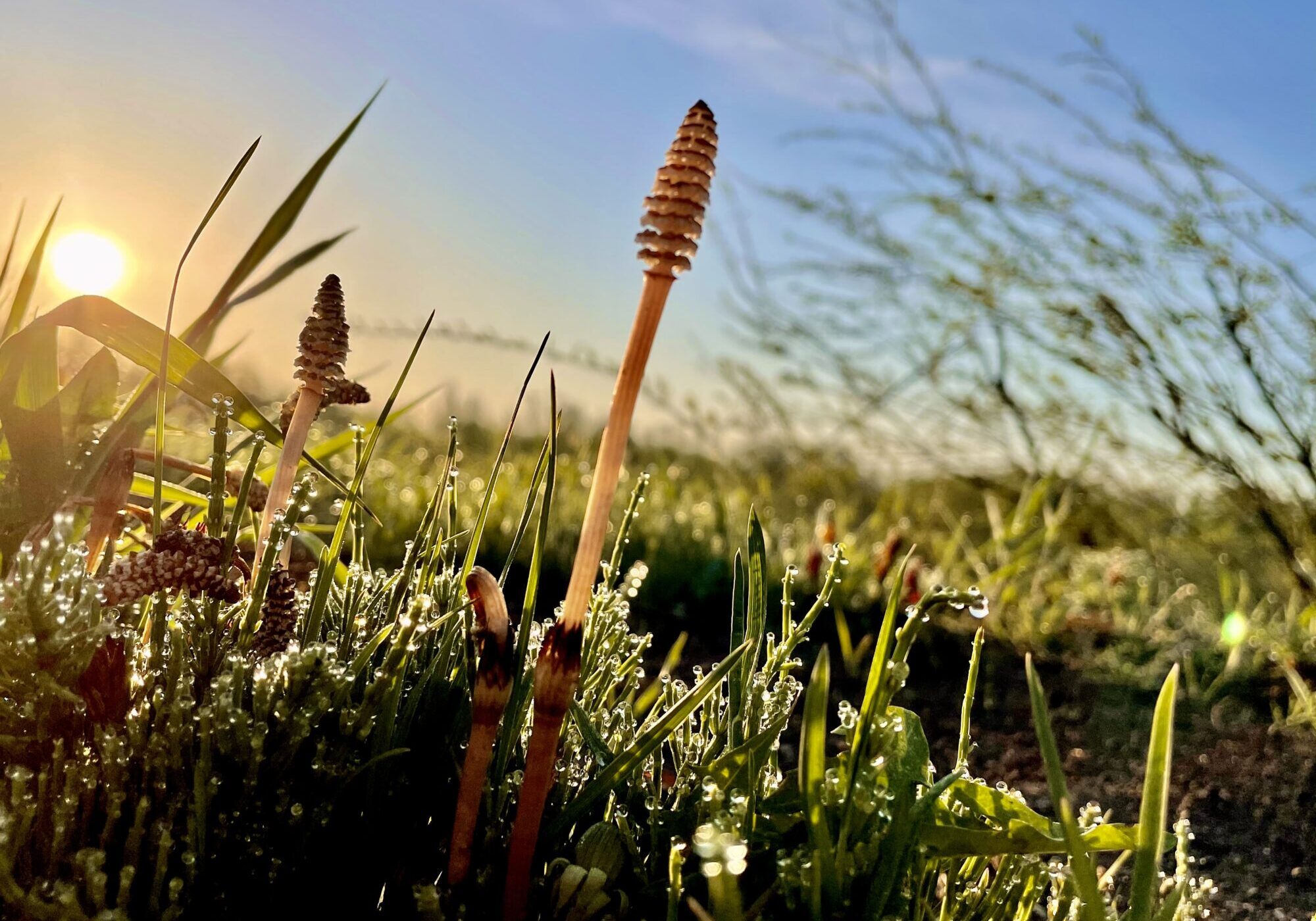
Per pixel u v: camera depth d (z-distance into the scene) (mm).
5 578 283
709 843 192
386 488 803
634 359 192
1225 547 925
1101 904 203
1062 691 657
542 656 199
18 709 213
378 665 274
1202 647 747
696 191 185
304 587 484
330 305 268
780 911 220
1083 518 992
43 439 298
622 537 288
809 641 708
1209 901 388
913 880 231
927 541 1003
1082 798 482
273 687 218
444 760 246
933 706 615
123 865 211
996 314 841
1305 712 604
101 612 226
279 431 294
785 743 491
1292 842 442
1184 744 569
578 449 1244
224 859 215
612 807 260
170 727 211
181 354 284
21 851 203
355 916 231
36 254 372
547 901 224
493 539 749
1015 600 826
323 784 226
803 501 1142
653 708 282
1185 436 777
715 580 764
